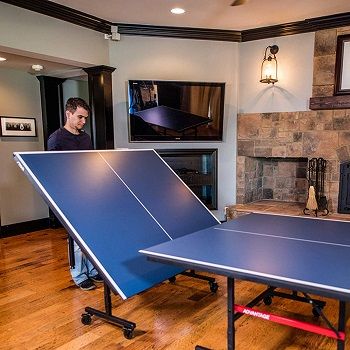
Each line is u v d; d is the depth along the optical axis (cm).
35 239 464
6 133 494
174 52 462
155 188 278
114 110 454
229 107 488
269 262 158
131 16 411
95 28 420
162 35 455
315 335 223
